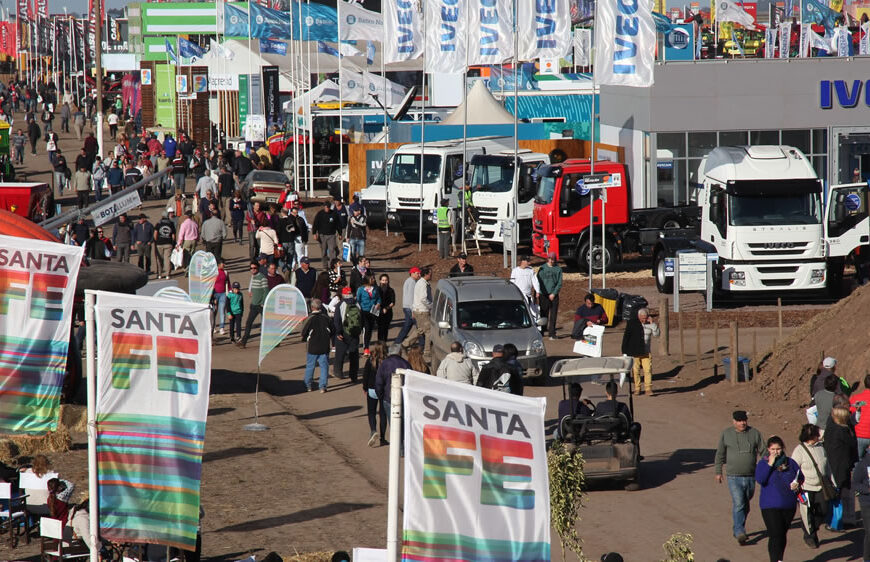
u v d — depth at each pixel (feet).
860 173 262.67
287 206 260.21
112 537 65.98
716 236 196.54
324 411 136.46
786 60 264.72
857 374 126.21
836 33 313.53
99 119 338.54
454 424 51.06
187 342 66.64
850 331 133.80
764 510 82.43
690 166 268.62
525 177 244.42
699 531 92.53
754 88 265.54
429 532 50.57
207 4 524.11
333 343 165.99
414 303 162.71
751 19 399.03
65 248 71.67
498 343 140.56
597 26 189.26
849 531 92.32
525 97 351.05
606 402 103.96
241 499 101.60
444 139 307.58
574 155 297.53
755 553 87.25
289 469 111.14
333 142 355.36
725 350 162.20
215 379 154.51
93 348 66.13
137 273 133.90
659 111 264.93
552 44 210.79
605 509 98.94
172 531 66.64
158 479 66.39
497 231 246.88
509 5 216.95
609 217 224.74
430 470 50.67
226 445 120.06
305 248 222.28
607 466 102.22
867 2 542.57
